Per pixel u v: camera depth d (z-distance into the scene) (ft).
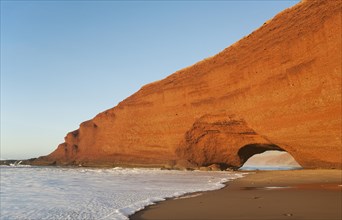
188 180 89.71
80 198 50.62
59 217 34.47
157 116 189.16
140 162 200.44
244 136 152.35
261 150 165.68
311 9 113.80
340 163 103.91
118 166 212.43
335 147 102.22
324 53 102.78
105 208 40.19
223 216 31.48
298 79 113.09
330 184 66.49
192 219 30.50
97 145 242.17
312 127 108.27
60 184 79.41
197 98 166.20
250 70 136.98
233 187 65.46
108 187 69.77
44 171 163.22
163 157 186.50
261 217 30.17
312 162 116.37
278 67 122.62
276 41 125.80
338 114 98.27
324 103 102.89
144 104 200.13
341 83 96.58
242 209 35.37
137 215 33.42
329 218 28.66
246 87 138.92
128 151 210.59
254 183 74.84
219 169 161.68
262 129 131.34
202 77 165.58
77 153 263.49
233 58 150.71
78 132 277.44
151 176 111.75
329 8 103.19
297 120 114.21
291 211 32.91
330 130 101.81
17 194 57.47
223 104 152.05
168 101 182.70
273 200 42.16
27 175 123.34
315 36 106.73
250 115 136.77
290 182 74.08
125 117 214.90
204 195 50.98
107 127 233.55
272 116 125.29
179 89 176.86
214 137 165.68
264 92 129.18
